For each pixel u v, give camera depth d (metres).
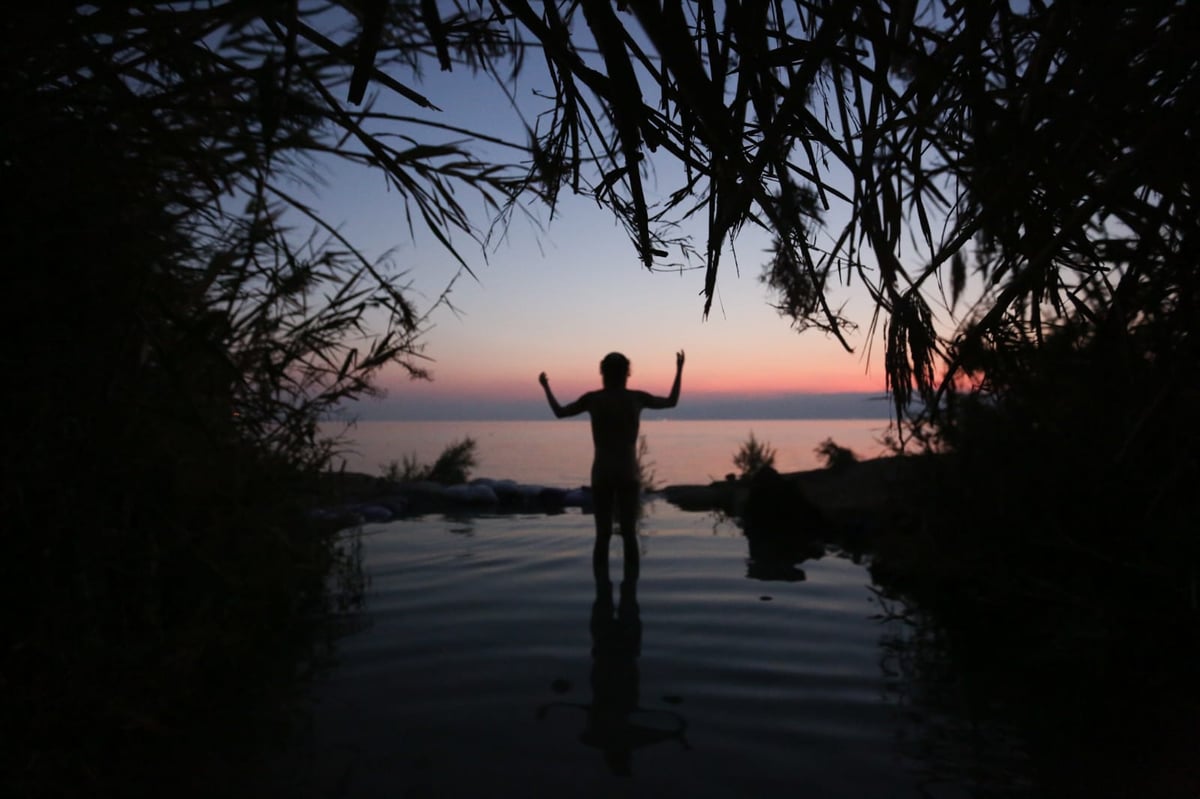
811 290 0.88
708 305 0.76
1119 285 0.77
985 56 0.77
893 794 2.19
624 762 2.40
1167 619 3.29
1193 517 2.93
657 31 0.61
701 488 9.46
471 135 0.94
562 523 7.52
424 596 4.51
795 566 5.50
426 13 0.67
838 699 2.93
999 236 0.73
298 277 2.63
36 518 2.23
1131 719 2.67
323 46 0.75
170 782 2.26
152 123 1.08
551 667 3.28
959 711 2.80
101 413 2.05
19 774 2.18
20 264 1.67
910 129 0.75
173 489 2.74
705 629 3.88
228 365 1.55
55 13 0.84
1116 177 0.68
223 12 0.74
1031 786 2.24
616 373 5.81
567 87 0.81
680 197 0.81
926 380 0.79
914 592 4.63
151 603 2.83
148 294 1.63
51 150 1.44
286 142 1.30
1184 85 0.67
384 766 2.37
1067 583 3.87
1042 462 3.73
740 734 2.61
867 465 8.34
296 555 3.99
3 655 2.30
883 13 0.66
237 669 3.20
